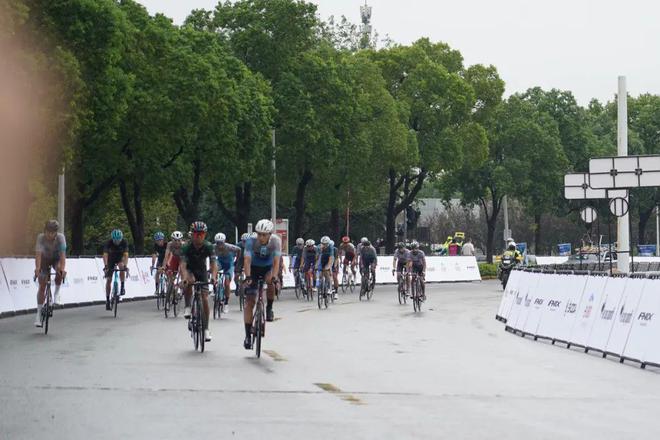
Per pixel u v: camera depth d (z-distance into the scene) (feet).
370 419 34.40
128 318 87.56
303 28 184.24
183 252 57.82
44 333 70.08
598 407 38.70
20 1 102.37
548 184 269.85
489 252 269.64
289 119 179.52
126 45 132.46
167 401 37.76
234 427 32.19
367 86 204.85
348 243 148.36
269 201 246.68
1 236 136.46
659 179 118.73
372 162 204.13
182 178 161.58
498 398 40.70
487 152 236.63
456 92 226.99
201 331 57.26
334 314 97.25
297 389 41.93
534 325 73.92
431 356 58.08
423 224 392.68
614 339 59.47
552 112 290.15
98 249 255.70
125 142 148.36
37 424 32.27
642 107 327.67
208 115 154.71
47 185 150.20
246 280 54.90
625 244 127.44
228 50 180.45
